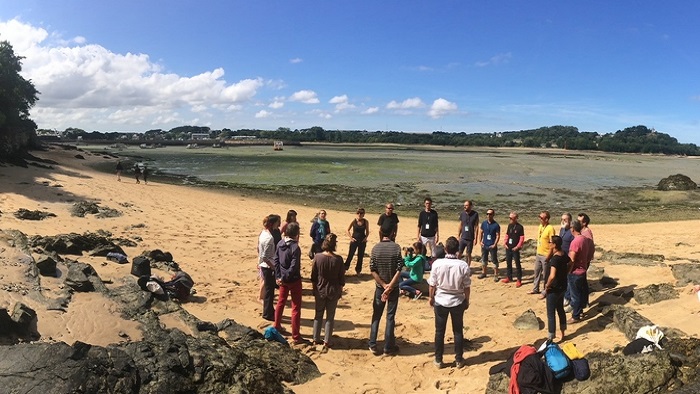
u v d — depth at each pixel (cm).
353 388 618
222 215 2123
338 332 826
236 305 921
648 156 13325
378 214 2558
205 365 572
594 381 522
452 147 17325
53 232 1428
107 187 2730
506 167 6372
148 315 748
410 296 1055
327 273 736
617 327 748
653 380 505
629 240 1739
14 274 806
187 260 1258
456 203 3094
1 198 1936
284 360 656
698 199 3300
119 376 508
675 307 800
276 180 4222
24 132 4744
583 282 837
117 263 1045
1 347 504
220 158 7481
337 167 5803
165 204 2308
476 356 718
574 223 884
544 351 549
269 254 858
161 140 13162
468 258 1235
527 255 1453
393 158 8319
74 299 770
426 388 620
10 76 4041
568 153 12862
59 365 490
